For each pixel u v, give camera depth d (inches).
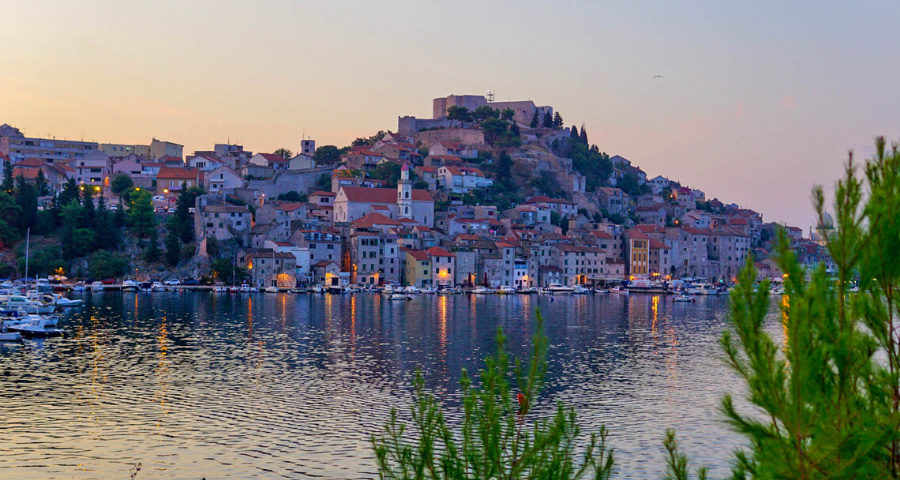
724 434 2982.3
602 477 1053.8
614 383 3998.5
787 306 740.7
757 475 769.6
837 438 693.9
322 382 3966.5
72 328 5989.2
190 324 6461.6
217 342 5388.8
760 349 733.9
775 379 719.7
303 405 3435.0
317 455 2719.0
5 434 2901.1
